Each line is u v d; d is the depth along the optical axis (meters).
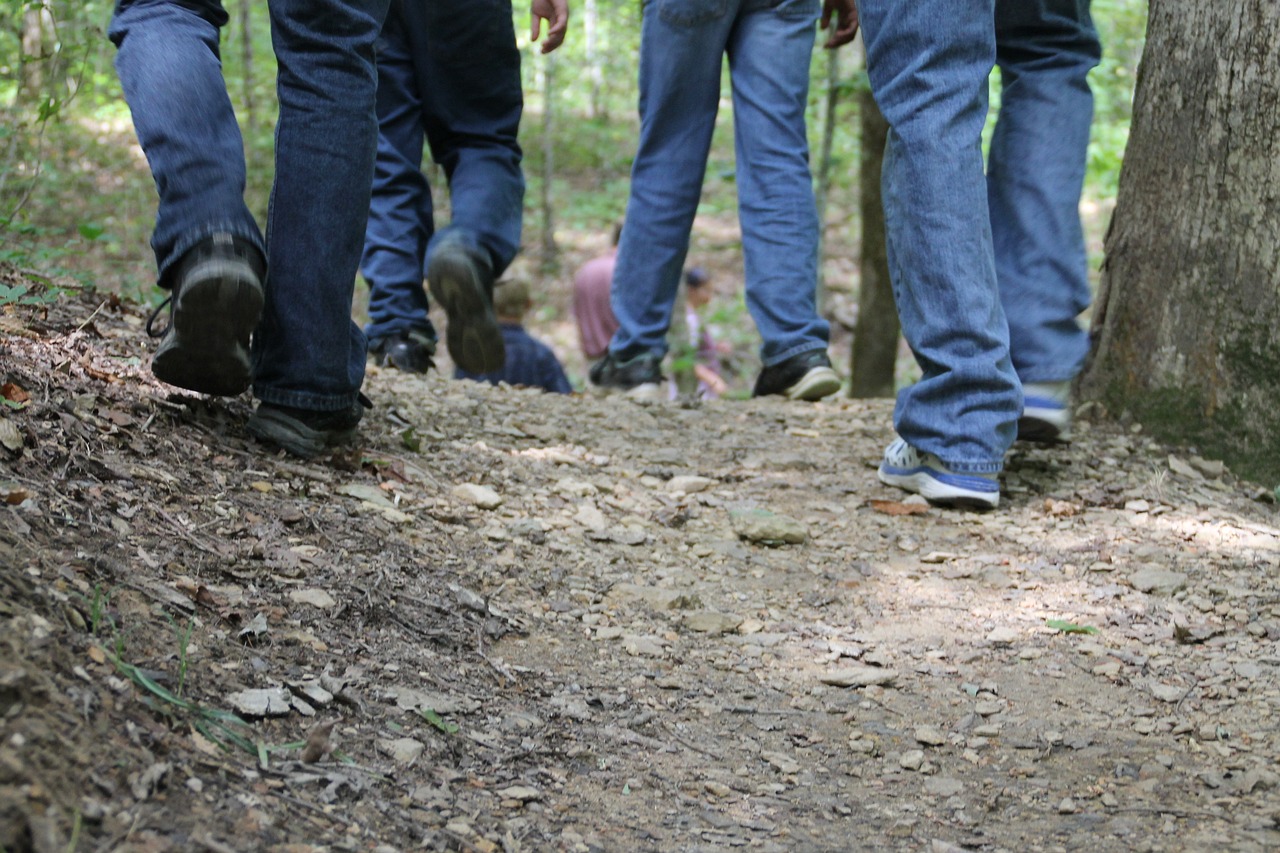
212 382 2.44
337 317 2.60
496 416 3.61
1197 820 1.78
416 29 3.77
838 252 12.89
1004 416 3.10
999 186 3.28
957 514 3.15
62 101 4.12
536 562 2.60
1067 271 3.22
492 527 2.70
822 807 1.81
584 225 14.08
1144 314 3.65
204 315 2.26
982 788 1.90
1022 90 3.25
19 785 1.23
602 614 2.43
